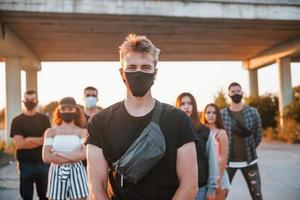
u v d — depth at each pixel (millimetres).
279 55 23844
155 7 15438
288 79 24219
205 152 4359
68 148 4820
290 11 16922
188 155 2340
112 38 20156
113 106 2451
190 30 18938
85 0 14789
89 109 5992
